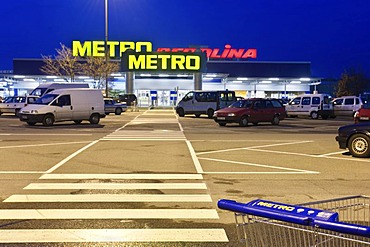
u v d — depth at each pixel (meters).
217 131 19.45
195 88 49.59
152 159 10.66
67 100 22.25
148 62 46.75
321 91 68.31
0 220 5.45
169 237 4.84
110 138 15.80
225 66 54.06
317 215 2.14
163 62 46.78
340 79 64.62
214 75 50.91
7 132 18.12
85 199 6.55
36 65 53.00
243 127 22.05
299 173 8.87
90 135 16.98
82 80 53.44
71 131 18.86
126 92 49.00
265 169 9.34
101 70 47.97
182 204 6.30
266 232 2.46
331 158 11.02
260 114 22.92
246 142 14.78
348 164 10.05
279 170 9.22
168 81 50.06
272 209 2.25
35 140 14.91
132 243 4.63
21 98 30.19
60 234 4.92
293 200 6.53
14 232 4.98
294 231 2.42
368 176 8.55
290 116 32.97
